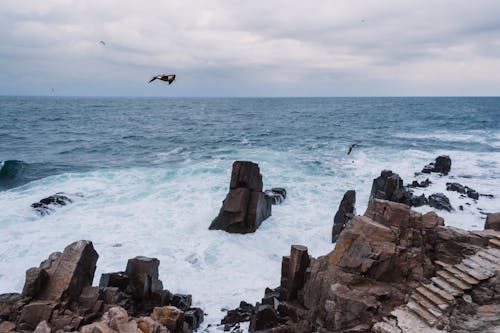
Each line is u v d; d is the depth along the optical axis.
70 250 15.72
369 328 12.57
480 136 74.06
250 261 22.72
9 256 21.91
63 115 129.38
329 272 15.30
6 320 13.98
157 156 53.16
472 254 15.20
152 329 12.45
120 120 114.31
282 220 28.73
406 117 125.81
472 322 12.17
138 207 30.39
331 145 62.59
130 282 17.12
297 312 15.78
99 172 41.75
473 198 33.28
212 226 26.84
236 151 56.16
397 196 30.36
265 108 197.12
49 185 36.19
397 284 14.66
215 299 18.80
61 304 14.26
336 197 33.66
